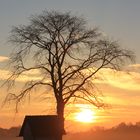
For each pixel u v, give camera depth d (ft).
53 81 218.18
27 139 236.43
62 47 216.74
